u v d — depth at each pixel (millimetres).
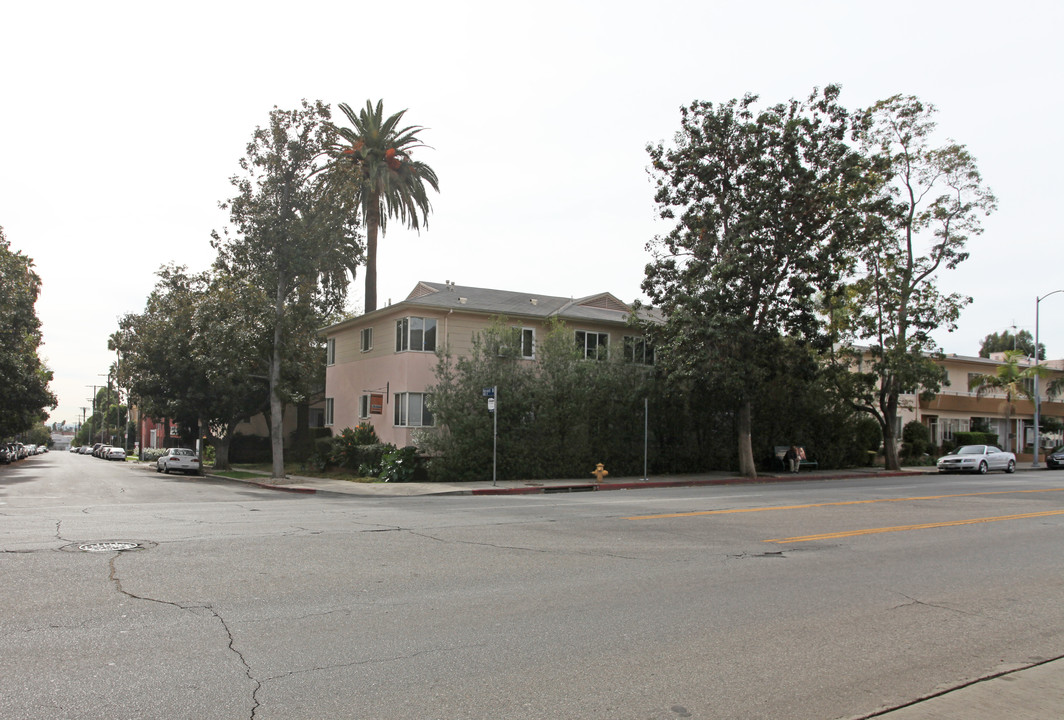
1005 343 92000
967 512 15789
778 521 13984
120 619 6523
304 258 29078
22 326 39281
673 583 8391
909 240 35312
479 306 31203
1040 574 9281
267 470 38562
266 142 28891
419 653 5750
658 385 29391
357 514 14914
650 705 4801
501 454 26812
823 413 35250
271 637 6086
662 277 29719
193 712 4539
